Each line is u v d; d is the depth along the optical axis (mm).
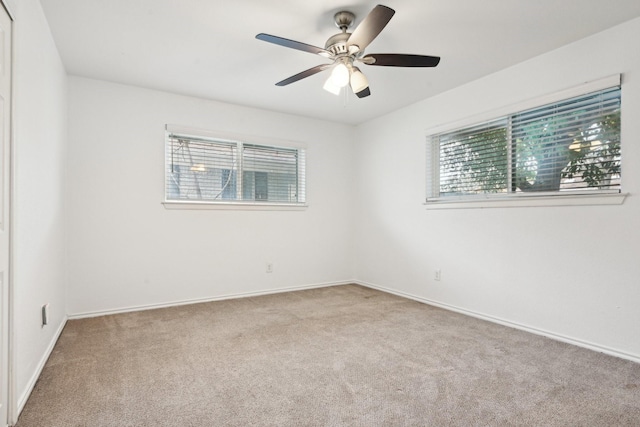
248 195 4133
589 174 2516
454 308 3461
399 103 3945
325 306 3623
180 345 2529
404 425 1576
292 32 2451
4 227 1504
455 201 3439
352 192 4891
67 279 3150
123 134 3408
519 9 2158
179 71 3104
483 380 1998
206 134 3818
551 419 1622
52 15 2217
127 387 1910
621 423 1592
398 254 4152
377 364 2215
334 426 1568
